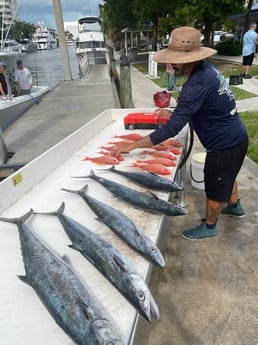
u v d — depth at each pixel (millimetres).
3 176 4941
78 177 2803
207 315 2545
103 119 4355
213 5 15328
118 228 1922
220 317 2521
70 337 1250
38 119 9445
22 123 9094
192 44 2385
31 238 1883
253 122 7215
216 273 2975
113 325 1256
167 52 2469
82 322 1250
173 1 17703
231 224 3662
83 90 14172
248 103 9062
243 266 3045
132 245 1782
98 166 3023
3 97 9781
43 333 1331
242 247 3297
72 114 9789
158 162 2947
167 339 2365
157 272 3016
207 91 2406
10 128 8648
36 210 2299
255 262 3088
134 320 1347
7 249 1891
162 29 18094
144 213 2168
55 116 9703
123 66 8281
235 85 11633
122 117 4672
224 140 2660
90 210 2242
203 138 2748
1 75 9742
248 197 4207
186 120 2385
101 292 1499
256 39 12242
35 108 11008
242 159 2822
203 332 2408
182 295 2748
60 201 2410
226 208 3762
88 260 1690
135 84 14414
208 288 2807
